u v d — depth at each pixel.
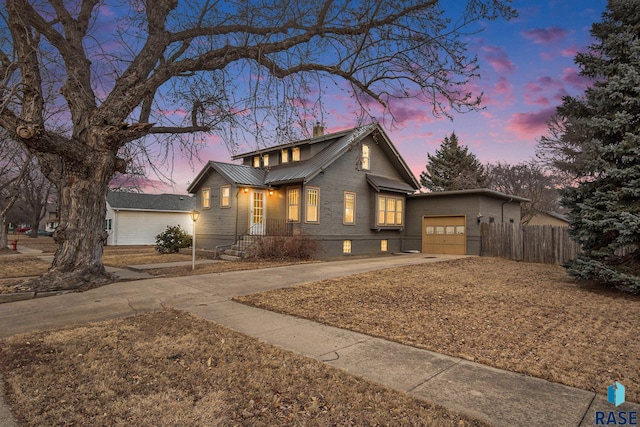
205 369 3.98
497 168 33.53
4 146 8.39
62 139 7.78
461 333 5.43
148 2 8.17
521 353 4.60
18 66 7.48
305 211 16.59
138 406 3.16
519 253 16.30
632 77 8.63
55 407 3.14
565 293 8.42
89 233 8.85
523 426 2.92
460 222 18.92
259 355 4.43
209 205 20.08
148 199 31.73
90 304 7.11
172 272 11.56
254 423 2.94
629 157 8.66
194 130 8.45
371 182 19.31
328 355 4.52
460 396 3.43
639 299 7.85
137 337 5.06
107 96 8.63
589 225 9.10
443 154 38.91
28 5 7.49
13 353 4.37
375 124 7.27
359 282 9.72
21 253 19.98
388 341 5.07
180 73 8.12
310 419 3.01
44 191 35.22
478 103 6.12
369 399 3.35
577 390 3.58
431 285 9.33
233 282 9.74
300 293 8.32
